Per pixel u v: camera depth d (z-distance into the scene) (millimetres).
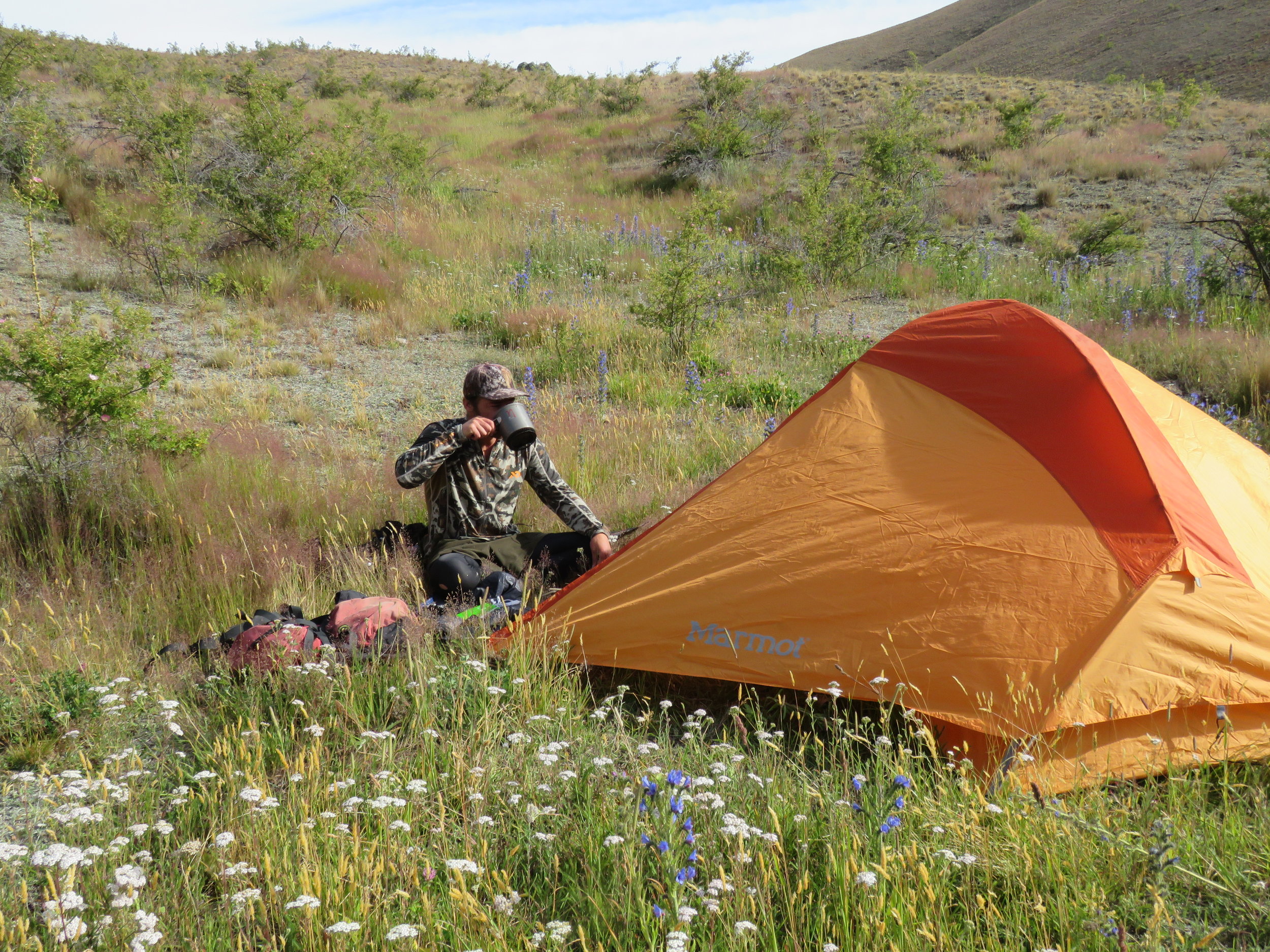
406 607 3861
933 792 2877
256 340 10023
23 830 2738
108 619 4051
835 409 4168
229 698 3361
